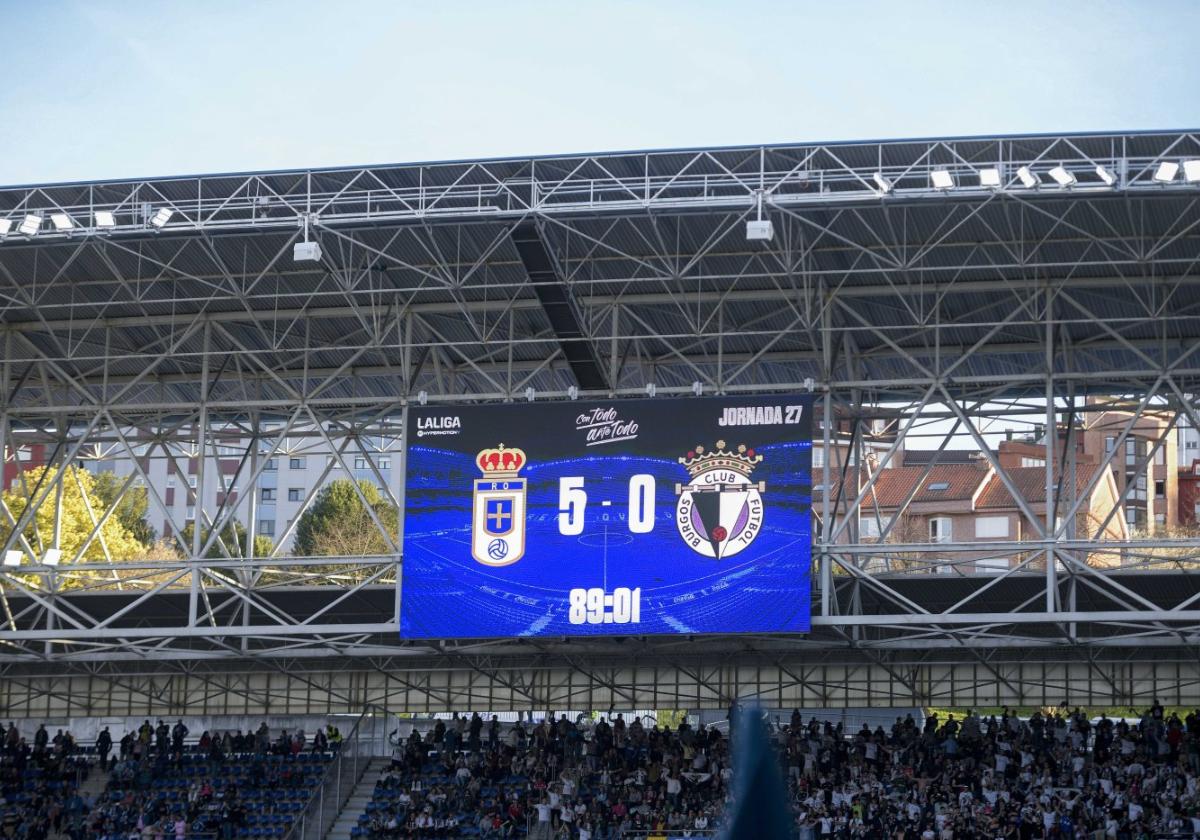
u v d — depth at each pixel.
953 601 44.84
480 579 39.16
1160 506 103.50
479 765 45.16
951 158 35.94
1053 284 38.53
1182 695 45.56
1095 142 35.09
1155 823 37.91
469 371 45.38
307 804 43.22
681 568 38.31
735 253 38.53
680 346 43.38
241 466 42.88
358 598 46.75
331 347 40.44
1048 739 43.88
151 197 38.22
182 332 43.50
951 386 44.00
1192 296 39.59
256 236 38.47
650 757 44.88
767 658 47.00
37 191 37.97
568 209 35.25
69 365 45.47
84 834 44.09
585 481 39.12
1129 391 42.75
